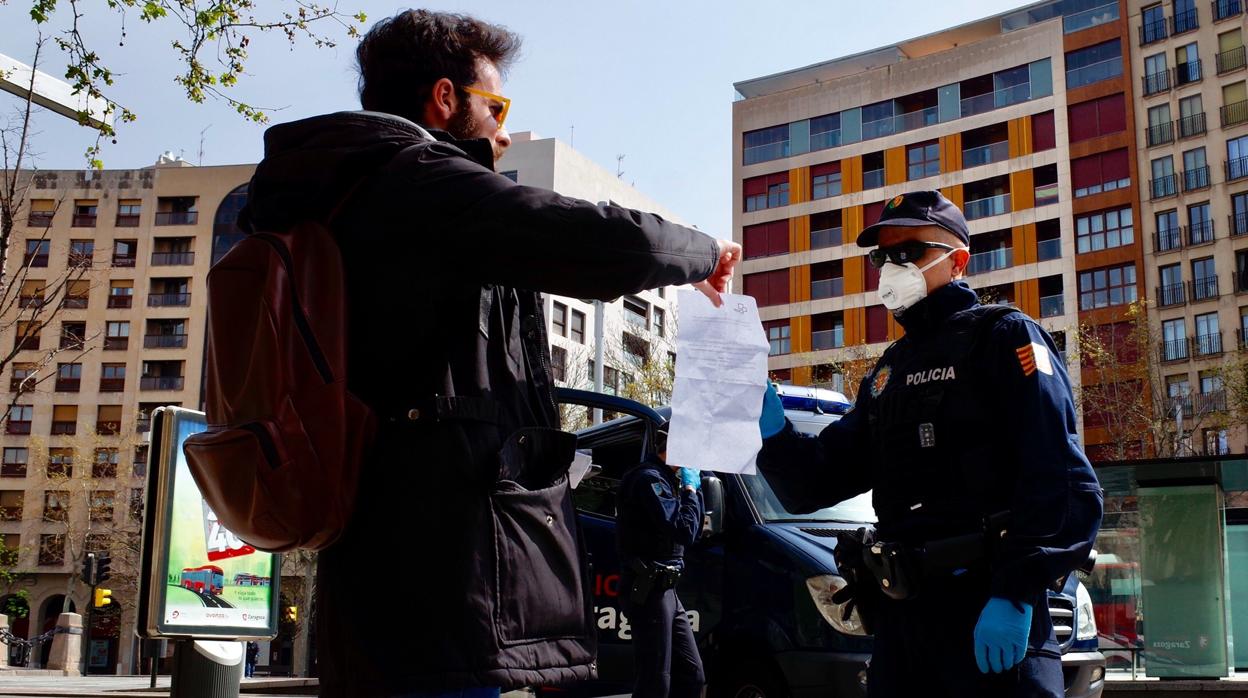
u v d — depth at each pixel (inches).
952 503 115.2
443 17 99.0
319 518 79.4
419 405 83.7
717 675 244.2
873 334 2268.7
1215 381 1974.7
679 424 112.5
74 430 2792.8
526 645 83.7
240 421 83.0
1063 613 244.7
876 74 2365.9
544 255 81.8
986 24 2383.1
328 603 83.7
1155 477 409.4
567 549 89.2
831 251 2349.9
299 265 84.3
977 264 2226.9
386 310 84.2
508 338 91.2
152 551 249.0
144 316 2827.3
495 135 100.7
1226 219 2000.5
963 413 116.0
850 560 122.4
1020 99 2218.3
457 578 81.0
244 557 274.5
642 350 2460.6
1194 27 2075.5
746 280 2437.3
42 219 2866.6
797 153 2432.3
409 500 82.0
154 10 474.6
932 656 112.7
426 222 83.0
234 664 266.8
